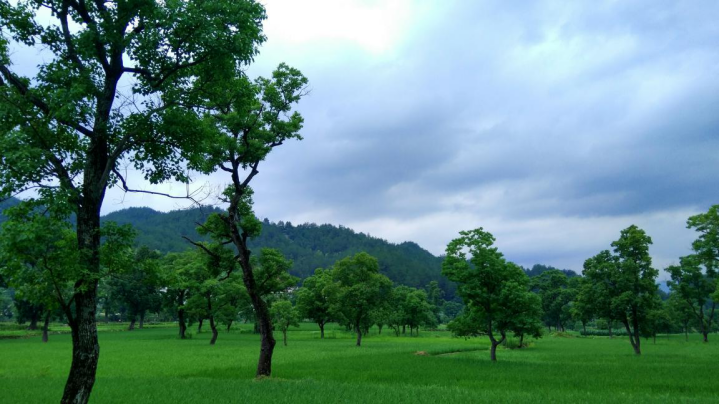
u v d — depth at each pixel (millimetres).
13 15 10609
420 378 25859
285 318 63969
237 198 26391
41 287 9414
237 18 11789
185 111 12023
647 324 45625
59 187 9719
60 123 10531
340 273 67750
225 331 108250
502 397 18203
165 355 43688
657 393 20578
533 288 125938
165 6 11227
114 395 18328
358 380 24969
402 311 101500
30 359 39188
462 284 39938
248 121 24938
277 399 17406
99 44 10969
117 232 10898
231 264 28422
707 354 45531
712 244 34844
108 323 142500
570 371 29266
